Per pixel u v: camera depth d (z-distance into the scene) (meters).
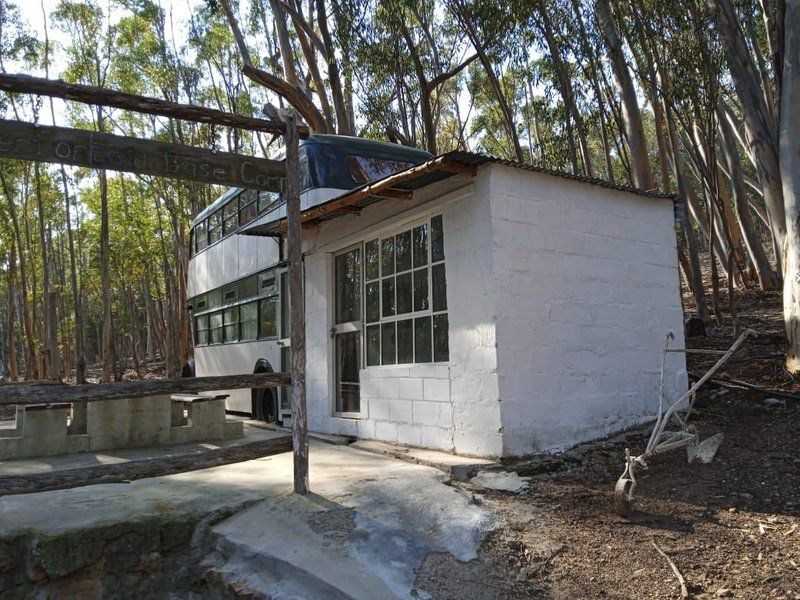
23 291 23.17
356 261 8.21
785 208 7.71
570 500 4.90
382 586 3.69
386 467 5.88
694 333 11.03
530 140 24.31
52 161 4.65
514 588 3.70
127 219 24.67
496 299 5.88
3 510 4.68
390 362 7.42
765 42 14.76
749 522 4.39
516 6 11.13
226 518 4.75
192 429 8.31
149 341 37.06
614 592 3.61
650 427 6.82
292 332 5.16
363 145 9.20
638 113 11.84
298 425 5.05
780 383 7.57
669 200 7.74
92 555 4.30
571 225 6.62
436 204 6.60
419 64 14.66
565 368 6.33
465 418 6.12
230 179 5.33
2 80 4.29
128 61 21.22
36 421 7.32
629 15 12.47
